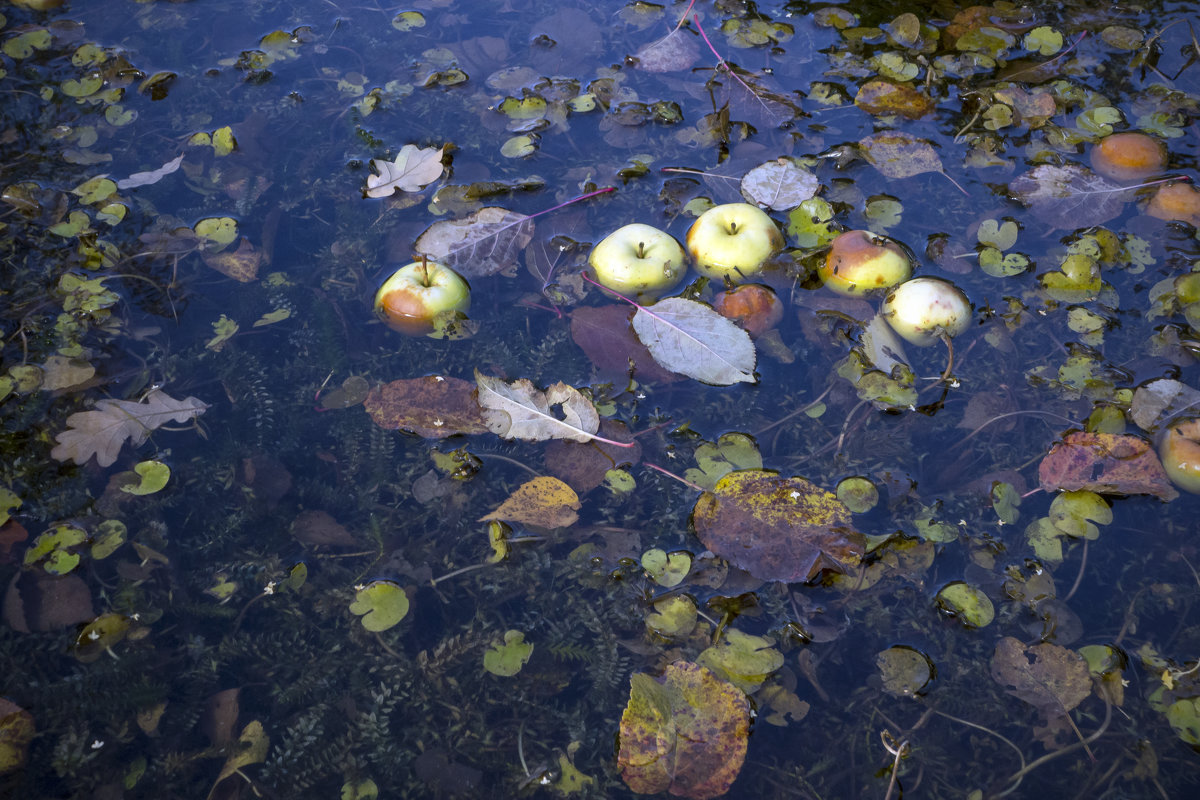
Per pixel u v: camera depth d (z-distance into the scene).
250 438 1.22
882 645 1.16
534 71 1.47
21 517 1.18
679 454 1.22
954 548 1.19
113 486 1.19
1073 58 1.47
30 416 1.21
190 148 1.39
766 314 1.27
